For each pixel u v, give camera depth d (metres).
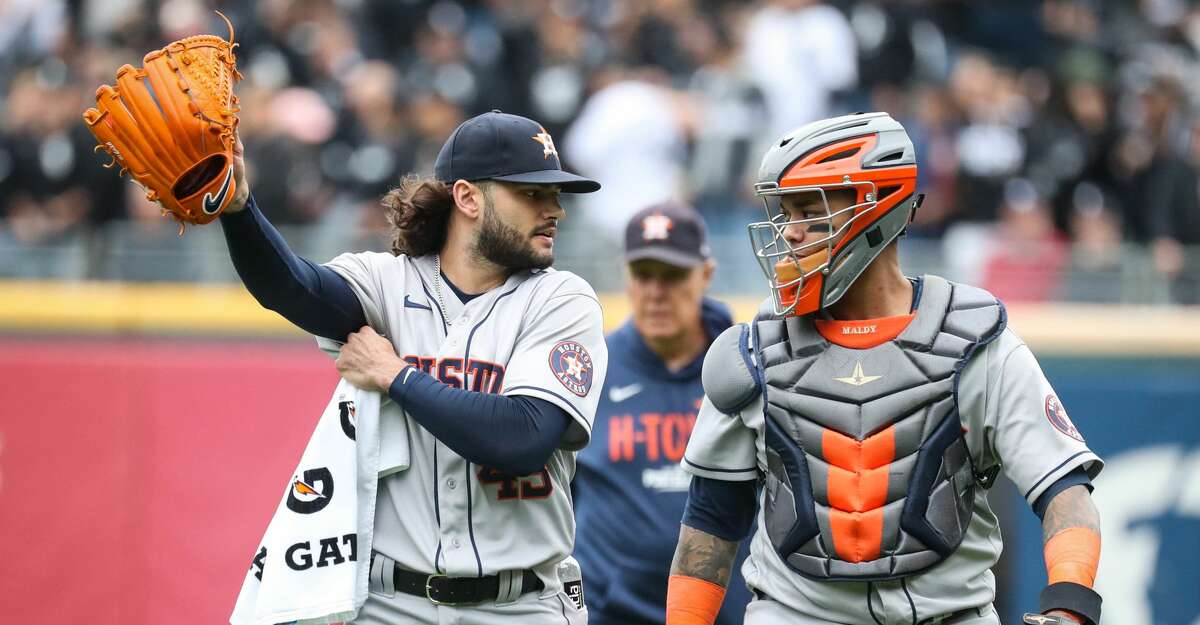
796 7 36.12
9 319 23.62
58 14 35.28
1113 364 25.75
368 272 13.22
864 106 36.34
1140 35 41.94
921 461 11.43
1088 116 36.38
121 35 34.09
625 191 32.06
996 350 11.56
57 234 24.55
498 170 12.82
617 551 18.52
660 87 34.38
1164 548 25.39
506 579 12.70
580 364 12.86
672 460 18.67
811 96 35.47
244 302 24.28
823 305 11.72
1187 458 25.66
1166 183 33.75
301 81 34.62
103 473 23.42
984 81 36.56
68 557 23.20
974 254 27.73
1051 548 11.11
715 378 12.11
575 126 33.34
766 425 11.86
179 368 23.81
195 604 23.25
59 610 23.09
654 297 18.80
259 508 23.59
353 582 12.50
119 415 23.59
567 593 13.62
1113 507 25.33
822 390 11.66
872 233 11.66
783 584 11.97
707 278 19.59
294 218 30.12
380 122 32.38
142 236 24.55
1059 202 35.09
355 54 35.53
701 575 12.65
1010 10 41.47
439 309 13.15
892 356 11.62
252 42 34.56
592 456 18.86
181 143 11.68
